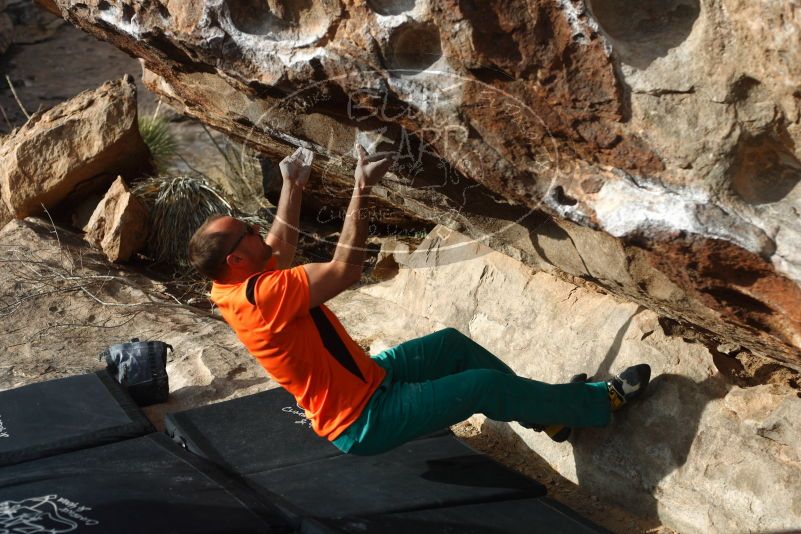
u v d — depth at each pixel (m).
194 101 4.55
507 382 3.30
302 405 3.26
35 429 3.84
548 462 3.85
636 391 3.45
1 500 3.22
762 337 2.83
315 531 3.02
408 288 5.18
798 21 2.00
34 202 6.93
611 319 3.80
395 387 3.25
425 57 2.73
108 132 6.91
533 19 2.37
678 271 2.62
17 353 5.07
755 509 3.03
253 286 3.07
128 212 6.41
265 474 3.51
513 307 4.35
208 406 4.13
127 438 3.84
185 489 3.32
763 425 3.07
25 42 13.70
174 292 6.28
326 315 3.19
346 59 2.83
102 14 3.78
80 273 6.05
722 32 2.17
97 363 4.92
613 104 2.40
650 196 2.51
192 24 3.19
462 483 3.43
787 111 2.20
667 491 3.32
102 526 3.02
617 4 2.36
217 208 6.77
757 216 2.36
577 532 3.11
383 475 3.49
